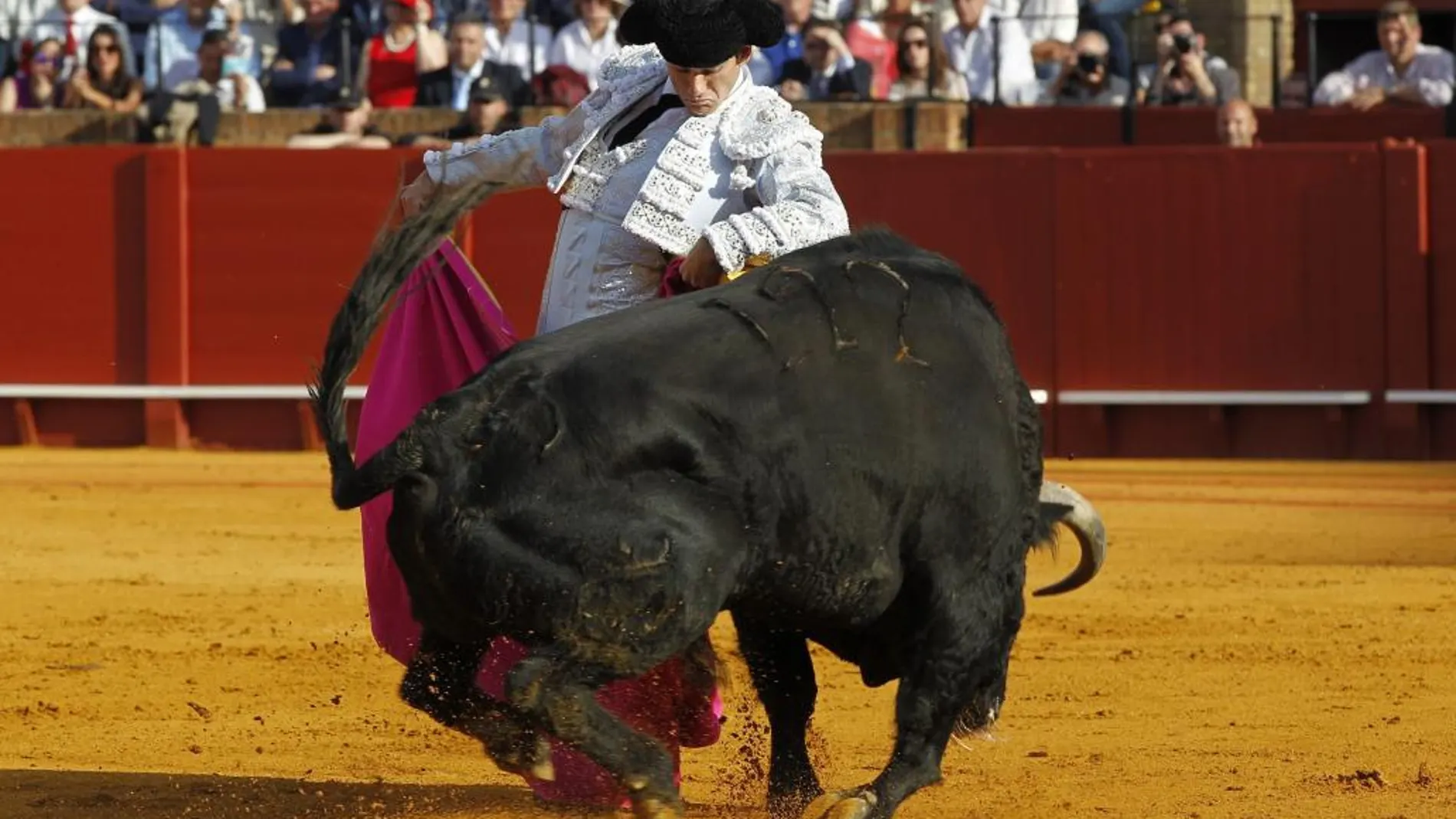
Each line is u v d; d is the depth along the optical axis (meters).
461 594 9.84
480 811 13.06
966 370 10.93
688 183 11.48
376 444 12.20
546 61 39.97
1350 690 17.61
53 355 38.62
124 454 37.91
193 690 17.50
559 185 11.94
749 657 12.58
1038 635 20.41
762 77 39.12
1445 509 30.70
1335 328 37.62
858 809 10.91
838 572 10.50
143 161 38.31
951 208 37.56
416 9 39.88
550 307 12.09
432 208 10.54
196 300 38.47
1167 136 39.59
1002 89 40.50
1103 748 15.20
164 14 41.62
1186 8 46.03
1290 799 13.35
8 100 40.84
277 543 26.78
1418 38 42.59
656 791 9.82
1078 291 37.66
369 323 10.30
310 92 40.44
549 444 9.77
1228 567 24.97
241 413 38.78
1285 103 42.75
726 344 10.20
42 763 14.41
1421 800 13.33
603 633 9.71
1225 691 17.58
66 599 22.28
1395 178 37.44
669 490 9.87
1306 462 37.69
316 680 18.05
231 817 12.79
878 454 10.48
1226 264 37.66
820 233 11.14
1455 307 37.47
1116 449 38.34
